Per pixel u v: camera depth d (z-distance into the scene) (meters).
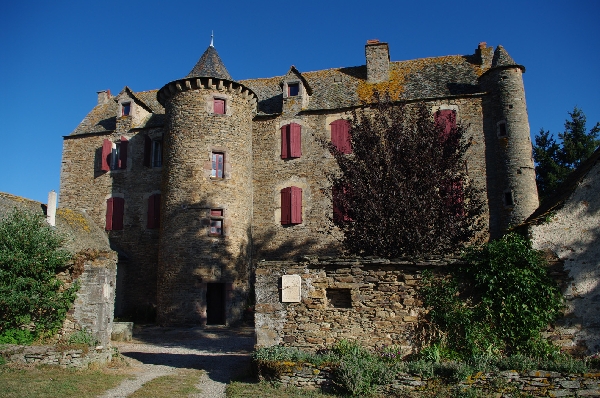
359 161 12.05
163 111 24.69
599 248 7.50
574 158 26.77
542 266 7.61
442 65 22.41
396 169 11.16
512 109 19.12
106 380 8.28
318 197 20.61
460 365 6.89
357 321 8.07
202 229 19.05
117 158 23.50
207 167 19.69
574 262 7.54
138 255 21.81
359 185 11.41
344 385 7.10
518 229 8.13
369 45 22.73
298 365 7.57
